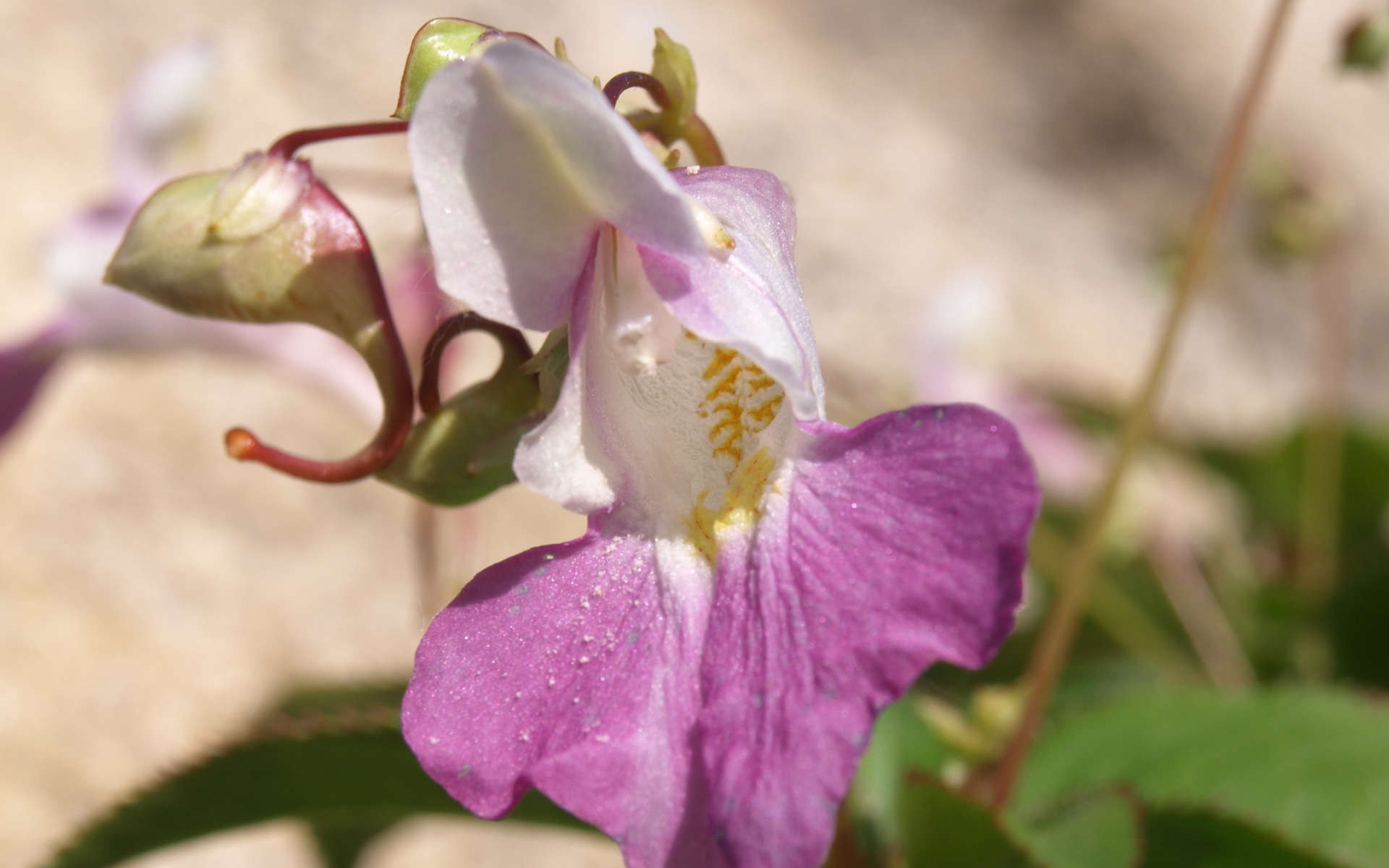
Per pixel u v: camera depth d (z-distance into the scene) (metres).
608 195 0.09
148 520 0.21
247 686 0.20
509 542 0.22
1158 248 0.23
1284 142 0.40
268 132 0.26
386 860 0.19
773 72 0.35
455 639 0.09
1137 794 0.12
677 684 0.09
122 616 0.20
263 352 0.14
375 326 0.10
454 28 0.09
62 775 0.19
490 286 0.09
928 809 0.12
